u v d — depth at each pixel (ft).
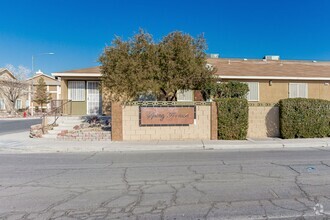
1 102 131.34
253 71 72.84
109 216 13.29
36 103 159.53
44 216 13.34
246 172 22.11
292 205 14.61
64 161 27.53
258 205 14.64
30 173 22.26
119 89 42.57
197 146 36.37
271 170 22.79
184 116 42.22
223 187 17.93
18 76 153.69
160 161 27.20
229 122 42.04
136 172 22.38
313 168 23.52
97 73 62.23
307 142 38.99
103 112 63.36
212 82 48.14
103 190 17.48
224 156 29.96
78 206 14.65
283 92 70.85
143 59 42.88
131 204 14.90
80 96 65.57
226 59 94.79
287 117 43.52
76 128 47.83
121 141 40.29
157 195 16.38
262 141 40.14
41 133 45.06
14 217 13.21
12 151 34.35
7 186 18.51
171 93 48.37
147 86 41.11
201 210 13.97
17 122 80.28
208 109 42.50
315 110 44.09
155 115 41.78
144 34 43.34
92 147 35.40
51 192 17.12
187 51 42.65
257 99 69.41
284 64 85.46
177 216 13.24
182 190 17.35
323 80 71.67
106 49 43.62
